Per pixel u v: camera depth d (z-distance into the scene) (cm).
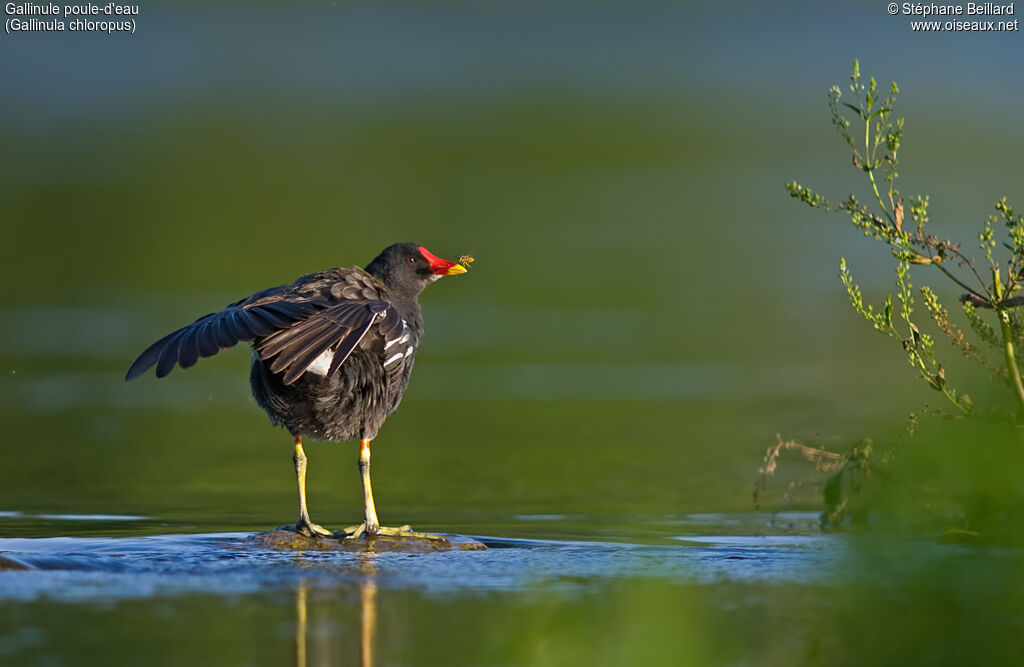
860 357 2114
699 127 4888
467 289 2800
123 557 859
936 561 670
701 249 3164
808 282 2778
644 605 635
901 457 830
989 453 768
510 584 779
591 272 2950
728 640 648
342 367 929
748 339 2283
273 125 4769
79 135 4444
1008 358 917
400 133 4769
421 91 5294
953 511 852
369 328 923
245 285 2856
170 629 677
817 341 2244
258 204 3791
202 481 1262
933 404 967
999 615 629
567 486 1245
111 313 2494
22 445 1446
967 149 4394
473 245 3250
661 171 4300
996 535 784
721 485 1241
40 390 1850
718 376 1995
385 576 805
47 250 3172
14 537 949
